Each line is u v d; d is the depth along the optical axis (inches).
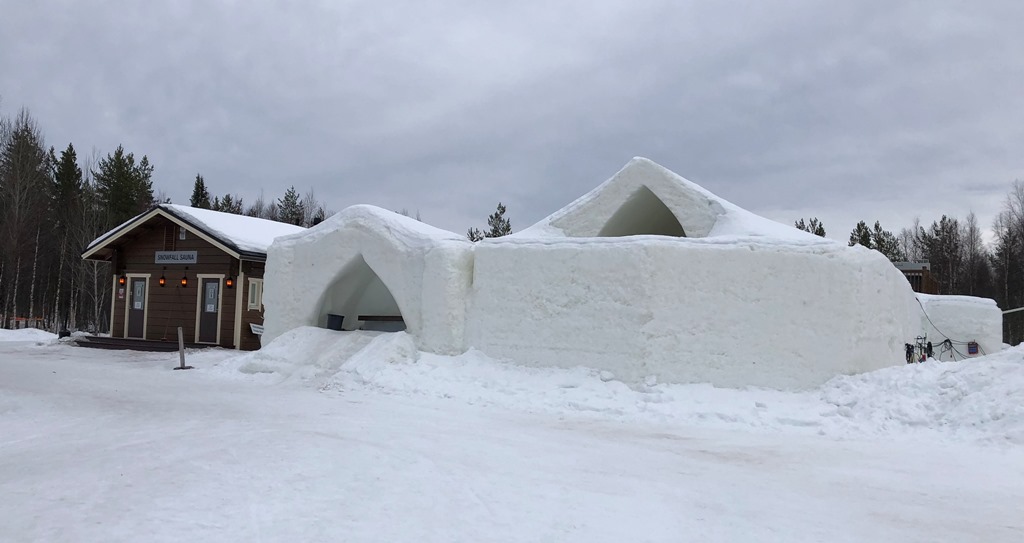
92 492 218.8
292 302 649.6
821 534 200.8
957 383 390.0
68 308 1856.5
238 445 295.9
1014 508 231.9
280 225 1054.4
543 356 511.5
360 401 450.6
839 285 448.8
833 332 445.1
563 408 441.4
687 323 466.3
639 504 226.7
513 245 540.4
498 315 537.6
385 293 719.1
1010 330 1594.5
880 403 398.3
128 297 934.4
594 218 600.4
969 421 358.9
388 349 546.6
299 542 176.2
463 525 197.2
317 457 275.0
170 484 229.3
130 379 550.0
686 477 267.9
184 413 387.2
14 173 1656.0
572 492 238.4
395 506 213.0
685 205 566.3
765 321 456.1
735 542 191.6
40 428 338.0
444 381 501.0
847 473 280.7
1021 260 2070.6
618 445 330.3
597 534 194.5
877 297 463.2
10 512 197.0
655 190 578.2
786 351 450.6
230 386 524.4
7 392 452.4
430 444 310.7
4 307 1706.4
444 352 551.8
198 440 306.5
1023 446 325.4
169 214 882.1
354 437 320.5
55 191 1908.2
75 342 942.4
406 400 459.5
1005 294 2021.4
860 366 443.8
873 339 452.8
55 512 197.2
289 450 287.0
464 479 249.4
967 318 850.1
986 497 245.3
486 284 548.1
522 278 530.3
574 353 498.3
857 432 371.9
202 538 176.7
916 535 201.8
